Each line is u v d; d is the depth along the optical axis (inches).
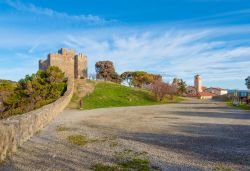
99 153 442.9
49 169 355.9
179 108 1786.4
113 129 733.9
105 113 1338.6
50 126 797.9
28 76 2274.9
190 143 530.6
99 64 4724.4
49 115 912.9
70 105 1872.5
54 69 2395.4
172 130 714.2
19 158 410.3
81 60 3959.2
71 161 394.3
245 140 565.0
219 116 1156.5
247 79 4124.0
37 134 635.5
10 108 1909.4
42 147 489.1
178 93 4613.7
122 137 598.5
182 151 458.9
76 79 3432.6
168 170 352.2
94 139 570.6
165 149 474.3
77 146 498.9
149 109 1681.8
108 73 4699.8
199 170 352.8
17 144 478.0
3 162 386.3
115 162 388.5
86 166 369.1
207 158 412.8
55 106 1116.5
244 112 1400.1
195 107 1902.1
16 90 2161.7
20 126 502.0
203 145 510.9
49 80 2301.9
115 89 3053.6
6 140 415.5
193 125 825.5
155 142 540.1
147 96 2997.0
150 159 404.8
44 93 2106.3
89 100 2265.0
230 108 1766.7
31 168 360.8
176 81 4596.5
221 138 589.9
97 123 883.4
